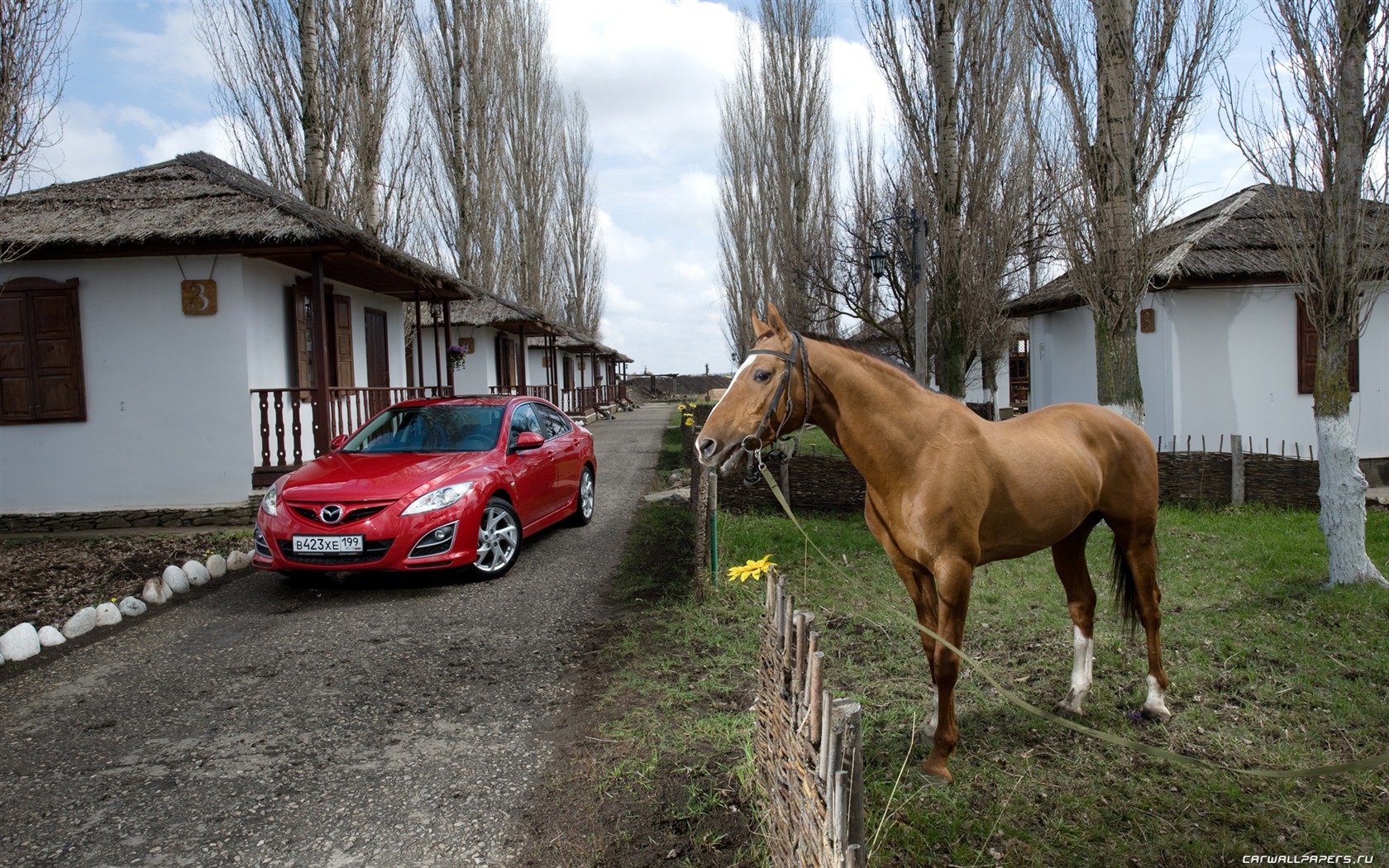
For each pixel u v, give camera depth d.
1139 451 3.79
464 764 3.49
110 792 3.31
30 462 9.59
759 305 28.89
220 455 9.48
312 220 8.93
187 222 8.89
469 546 6.29
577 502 8.84
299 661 4.83
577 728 3.81
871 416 3.16
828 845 1.90
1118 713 3.81
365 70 13.48
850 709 1.84
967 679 4.27
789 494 9.09
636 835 2.88
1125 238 7.20
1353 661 4.36
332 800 3.21
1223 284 10.44
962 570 3.05
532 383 28.62
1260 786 3.15
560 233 40.09
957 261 11.15
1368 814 2.96
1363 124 5.38
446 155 22.09
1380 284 5.68
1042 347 14.87
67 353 9.48
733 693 4.14
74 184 10.23
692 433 13.52
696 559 5.79
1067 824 2.88
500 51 25.92
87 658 4.98
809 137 22.44
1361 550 5.64
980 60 10.69
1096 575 6.27
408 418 7.65
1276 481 8.85
